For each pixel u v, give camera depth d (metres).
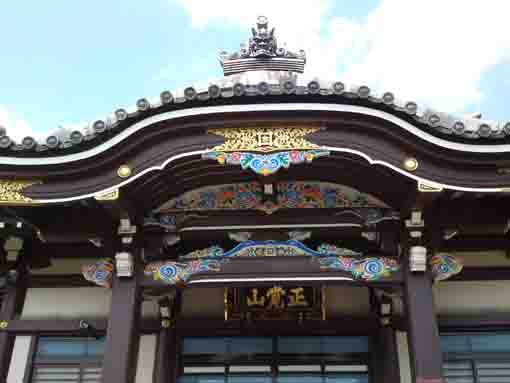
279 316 11.93
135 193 9.96
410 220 9.95
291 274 10.05
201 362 12.01
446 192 9.66
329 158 10.02
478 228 10.99
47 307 12.13
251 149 9.41
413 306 9.63
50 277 12.29
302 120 9.41
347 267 10.09
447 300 11.78
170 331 11.88
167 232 10.74
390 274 10.04
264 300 11.79
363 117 9.31
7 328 11.69
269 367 11.93
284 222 10.70
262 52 15.55
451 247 11.77
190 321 12.02
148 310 12.00
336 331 11.95
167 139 9.59
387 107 9.21
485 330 11.66
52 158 9.55
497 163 9.43
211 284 10.15
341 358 11.91
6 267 12.09
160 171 9.62
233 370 11.94
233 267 10.16
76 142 9.41
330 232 10.78
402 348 11.45
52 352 11.92
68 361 11.81
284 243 10.34
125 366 9.36
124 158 9.60
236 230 10.77
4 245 12.00
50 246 12.18
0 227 10.98
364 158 9.45
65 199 9.63
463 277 11.83
